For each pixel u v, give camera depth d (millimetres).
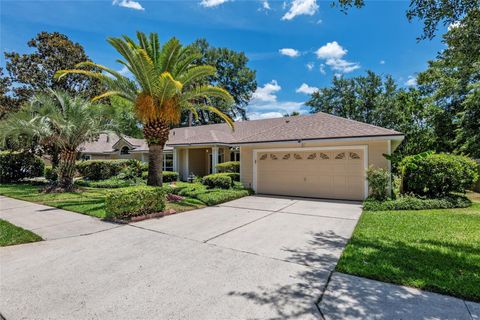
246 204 10508
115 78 9836
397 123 23250
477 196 12430
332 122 13133
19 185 16688
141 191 7973
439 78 19750
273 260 4582
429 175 10422
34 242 5578
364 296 3332
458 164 10148
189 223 7281
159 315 2965
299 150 12547
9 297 3342
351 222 7438
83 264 4402
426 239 5562
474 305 3094
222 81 37438
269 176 13367
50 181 16828
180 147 19609
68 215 8172
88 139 14141
